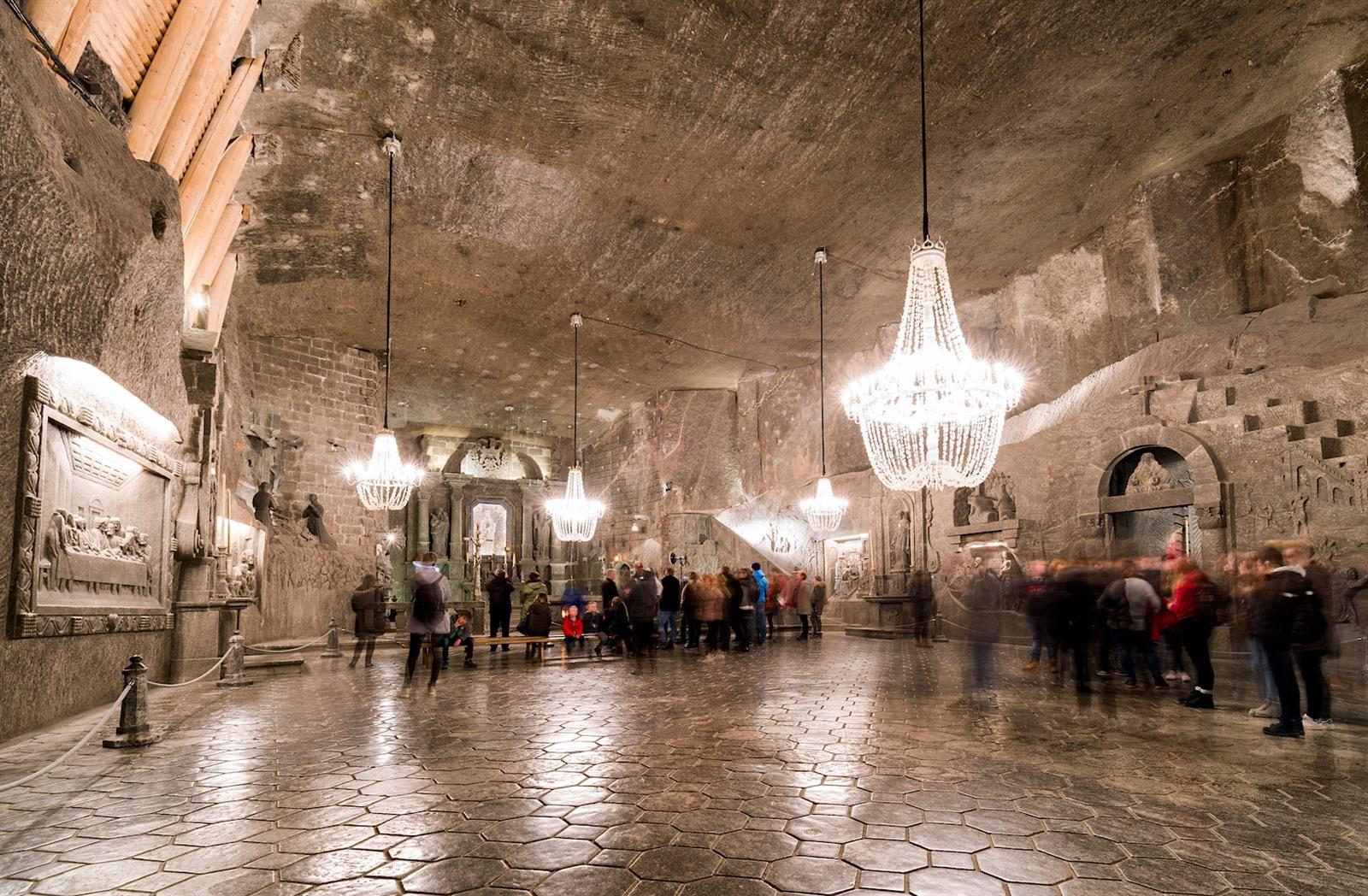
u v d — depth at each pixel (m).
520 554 27.47
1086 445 13.38
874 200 13.02
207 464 9.80
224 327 14.66
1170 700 7.38
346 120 10.62
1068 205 13.66
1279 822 3.72
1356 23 9.78
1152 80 10.34
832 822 3.73
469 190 12.47
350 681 9.45
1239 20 9.38
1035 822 3.73
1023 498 14.69
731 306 17.38
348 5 8.67
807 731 5.96
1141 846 3.40
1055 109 10.76
